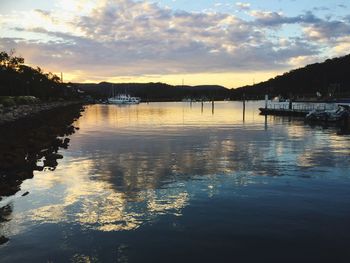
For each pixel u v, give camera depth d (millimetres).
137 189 21156
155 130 58250
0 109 71688
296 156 31750
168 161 29703
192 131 56000
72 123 76250
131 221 16078
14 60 132250
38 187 21891
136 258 12766
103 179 23688
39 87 150125
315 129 58750
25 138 42375
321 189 20812
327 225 15445
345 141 42594
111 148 37562
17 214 17094
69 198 19578
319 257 12734
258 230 14961
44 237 14469
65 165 28516
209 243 13828
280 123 72188
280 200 18797
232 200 18828
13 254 13070
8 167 26453
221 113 116250
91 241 14086
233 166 27391
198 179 23328
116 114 113750
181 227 15328
